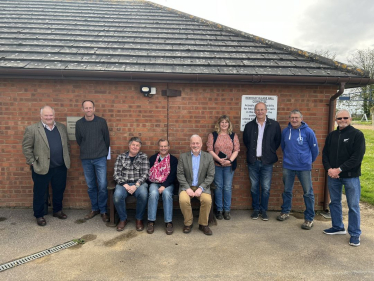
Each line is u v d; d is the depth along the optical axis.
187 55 5.18
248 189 5.12
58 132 4.34
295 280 3.02
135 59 4.93
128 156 4.45
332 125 4.96
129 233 4.11
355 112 27.67
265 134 4.49
